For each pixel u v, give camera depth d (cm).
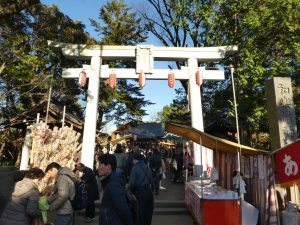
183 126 707
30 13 1447
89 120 1159
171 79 1193
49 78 1309
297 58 1292
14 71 1173
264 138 1694
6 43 1153
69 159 918
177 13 1598
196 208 739
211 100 1867
